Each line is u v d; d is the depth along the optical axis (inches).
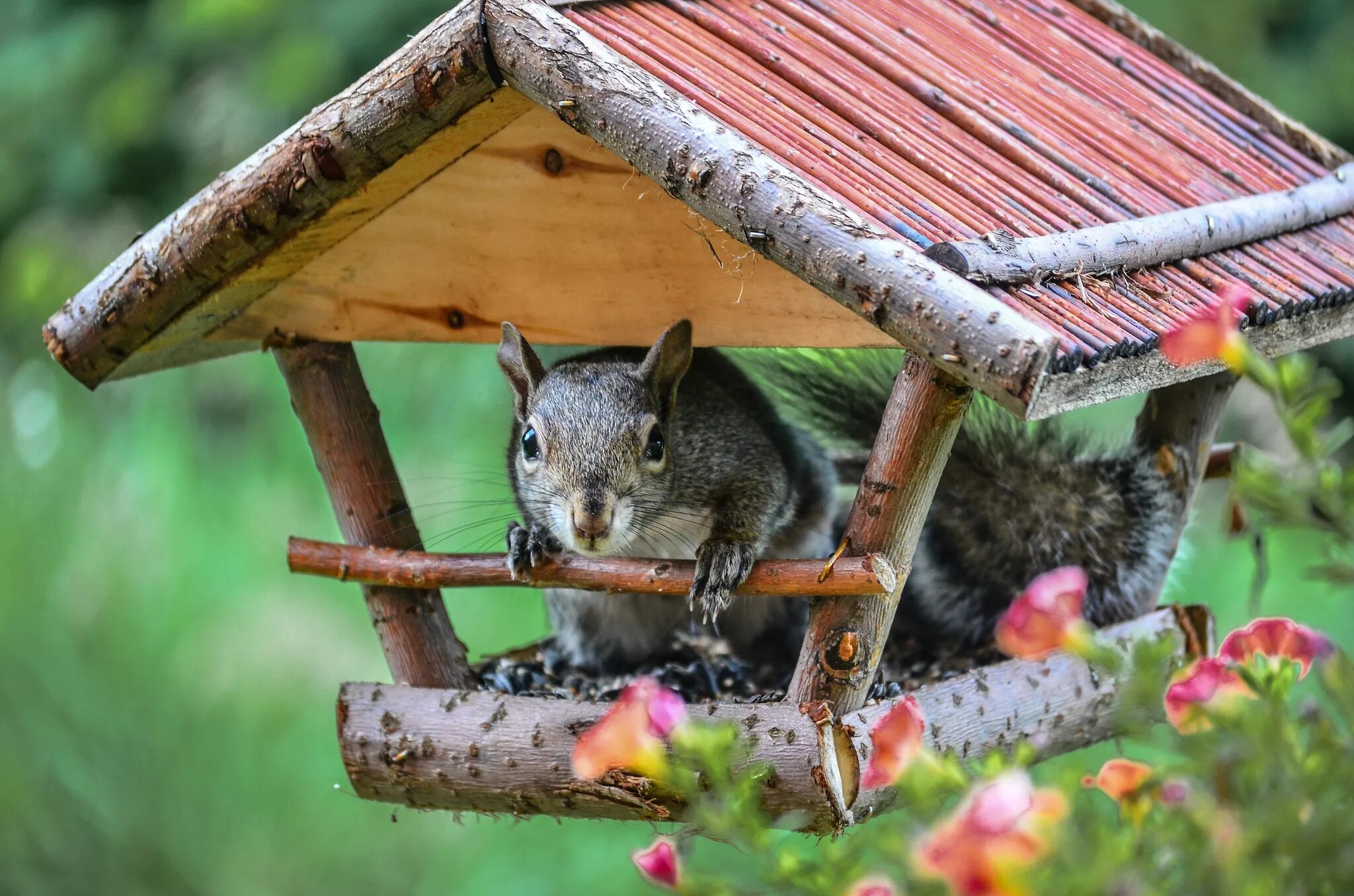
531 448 253.3
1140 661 148.3
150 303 245.0
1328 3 576.7
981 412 295.6
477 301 255.1
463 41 211.8
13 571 538.3
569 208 242.7
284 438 588.1
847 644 212.4
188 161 616.7
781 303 234.7
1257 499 140.6
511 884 441.1
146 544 545.0
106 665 508.4
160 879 464.4
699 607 233.0
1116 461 292.0
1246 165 254.7
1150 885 134.3
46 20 668.1
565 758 223.0
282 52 574.9
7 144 641.6
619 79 202.4
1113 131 248.4
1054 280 192.2
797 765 206.7
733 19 238.7
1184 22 563.8
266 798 476.7
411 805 239.9
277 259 245.9
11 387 637.3
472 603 491.2
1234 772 142.3
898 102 229.1
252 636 516.7
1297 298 215.2
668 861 153.6
